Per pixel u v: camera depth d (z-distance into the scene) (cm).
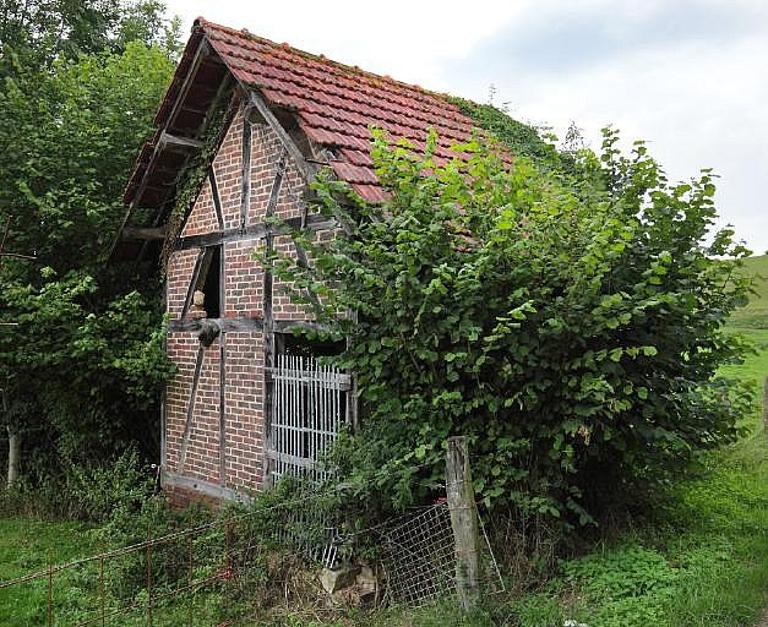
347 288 642
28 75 1270
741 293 671
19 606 685
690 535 657
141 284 1120
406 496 591
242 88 866
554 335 573
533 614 503
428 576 594
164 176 1006
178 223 1006
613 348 622
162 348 1016
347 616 598
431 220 621
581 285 567
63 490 1066
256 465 856
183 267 1001
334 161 745
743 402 699
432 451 604
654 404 638
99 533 834
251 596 638
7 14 1986
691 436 671
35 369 988
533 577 567
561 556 608
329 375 751
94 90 1225
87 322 969
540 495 598
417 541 610
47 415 1126
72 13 2088
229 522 637
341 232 734
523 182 635
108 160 1130
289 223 814
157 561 721
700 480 817
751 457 973
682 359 675
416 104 1091
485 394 600
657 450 661
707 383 681
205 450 945
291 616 605
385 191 704
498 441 594
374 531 637
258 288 862
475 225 629
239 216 895
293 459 796
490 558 558
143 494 909
